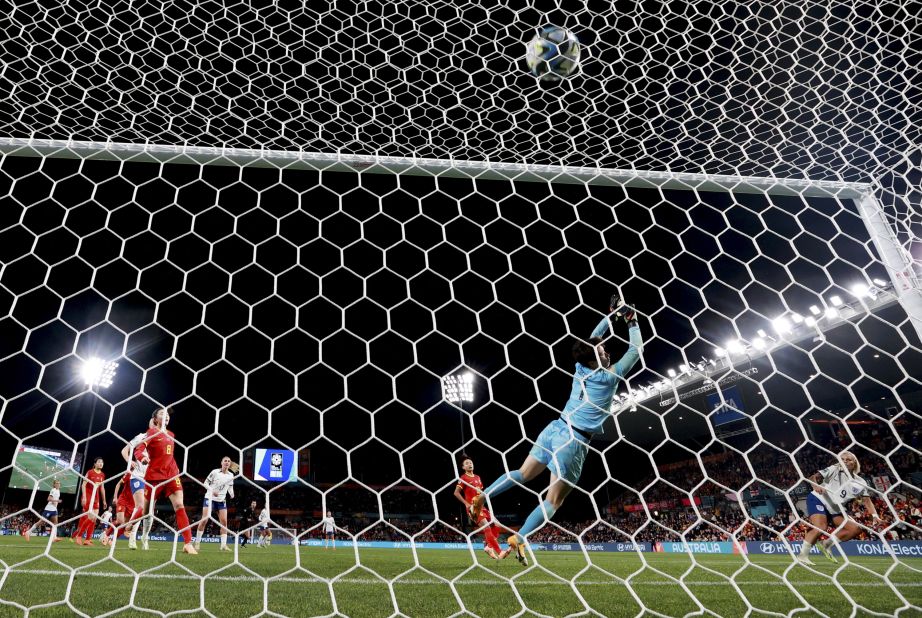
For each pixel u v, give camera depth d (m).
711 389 17.66
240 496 24.39
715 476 22.52
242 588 2.80
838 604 2.67
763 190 4.95
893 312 10.23
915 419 17.30
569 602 2.65
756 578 3.79
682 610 2.51
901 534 12.05
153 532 21.91
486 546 5.17
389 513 26.66
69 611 2.16
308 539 23.72
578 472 3.97
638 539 22.34
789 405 18.92
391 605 2.49
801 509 18.00
